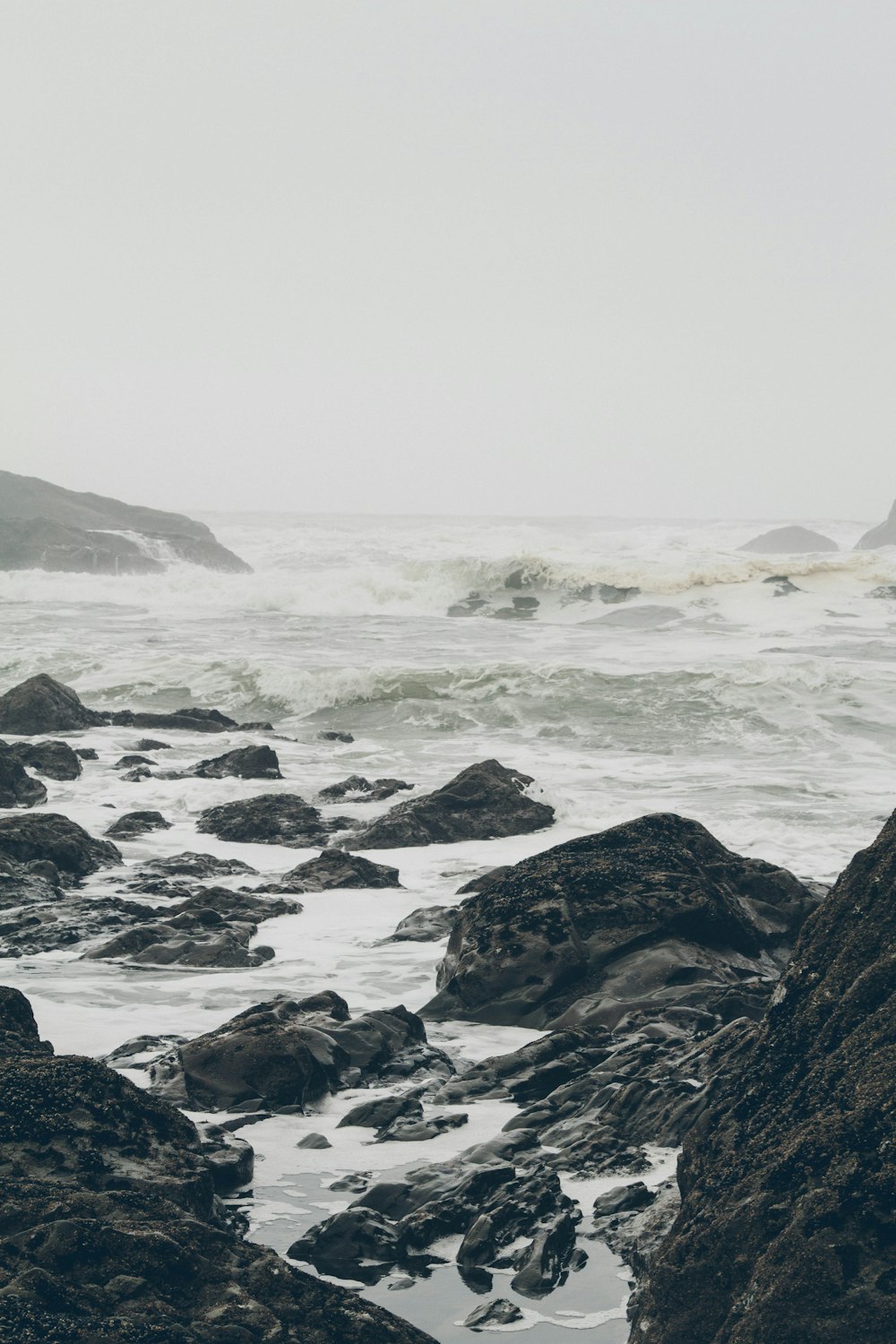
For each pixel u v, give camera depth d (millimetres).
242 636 39156
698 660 32906
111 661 32750
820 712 26609
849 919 5258
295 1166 6777
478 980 9906
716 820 18062
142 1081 7957
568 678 28891
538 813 17922
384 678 29375
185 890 14180
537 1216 5820
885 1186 4156
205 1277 4562
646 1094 7121
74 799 19844
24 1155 5355
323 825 18016
